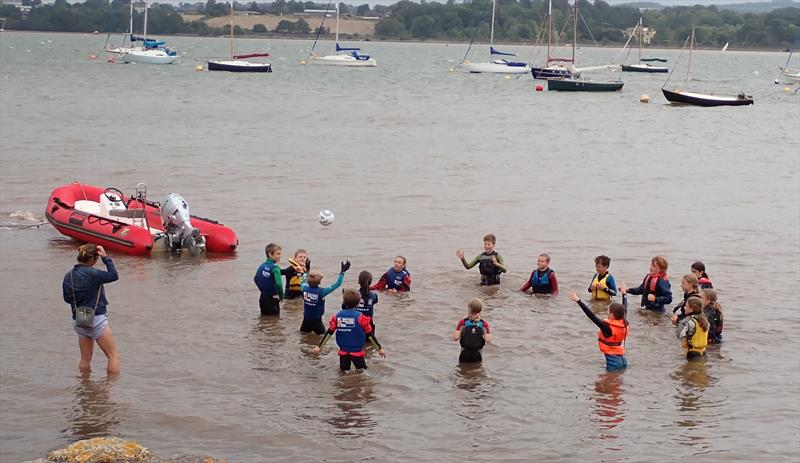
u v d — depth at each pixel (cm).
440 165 3381
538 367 1300
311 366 1294
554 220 2372
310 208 2480
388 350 1360
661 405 1172
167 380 1232
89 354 1246
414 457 1022
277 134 4300
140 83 8369
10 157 3281
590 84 8431
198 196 2631
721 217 2448
